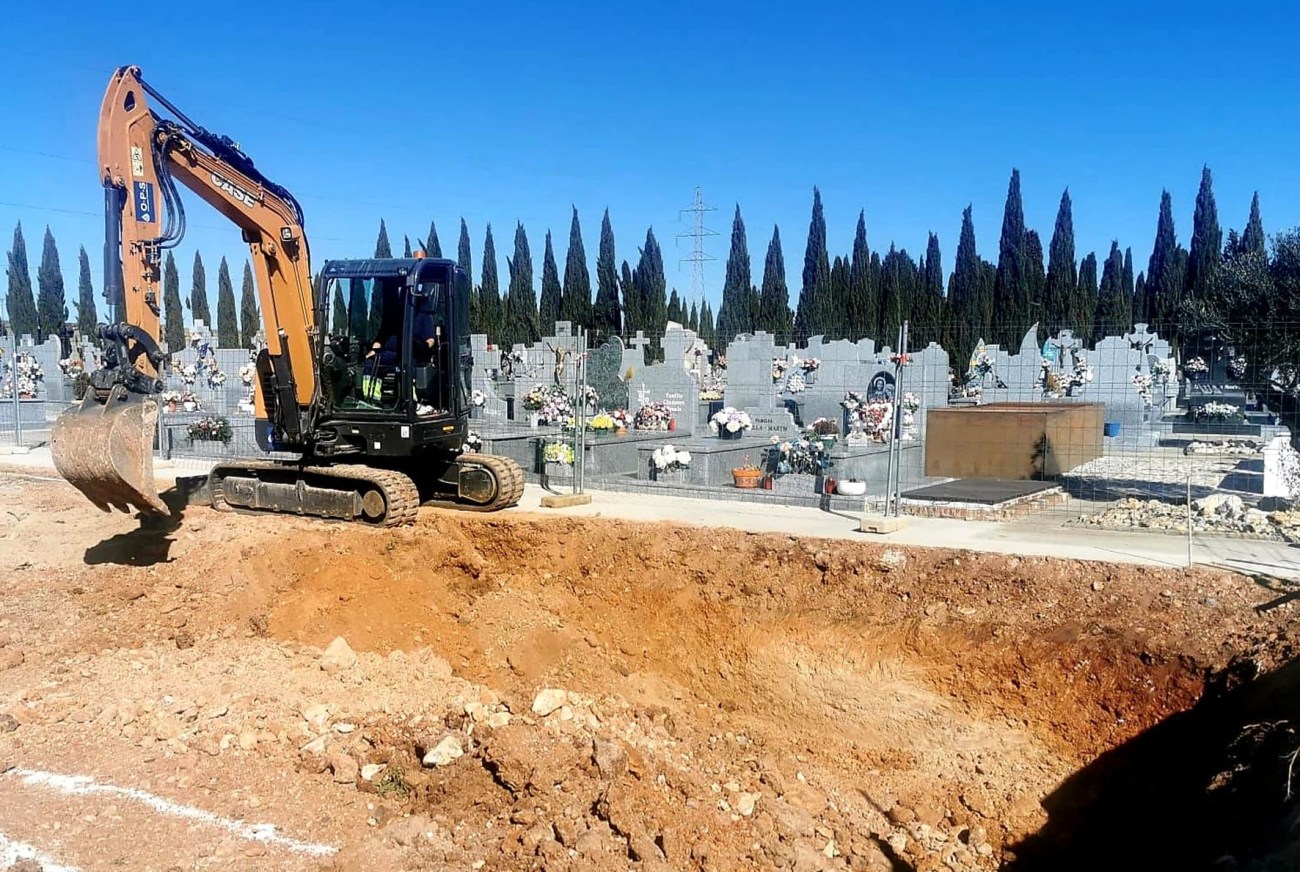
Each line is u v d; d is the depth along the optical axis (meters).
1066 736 8.66
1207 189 44.78
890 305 48.25
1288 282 14.70
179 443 22.67
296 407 12.75
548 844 6.11
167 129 11.02
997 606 9.76
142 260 10.77
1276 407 14.66
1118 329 41.72
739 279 54.03
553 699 8.52
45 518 13.98
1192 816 6.67
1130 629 8.88
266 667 9.11
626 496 15.50
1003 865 7.28
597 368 21.86
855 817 8.02
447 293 13.46
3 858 5.57
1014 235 44.91
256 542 11.90
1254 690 7.61
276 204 12.59
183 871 5.53
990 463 16.66
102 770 6.80
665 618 11.29
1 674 8.70
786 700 10.03
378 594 11.62
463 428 14.14
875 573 10.56
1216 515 12.46
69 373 33.81
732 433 18.80
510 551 12.44
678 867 6.41
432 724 7.82
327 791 6.71
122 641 9.81
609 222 51.88
